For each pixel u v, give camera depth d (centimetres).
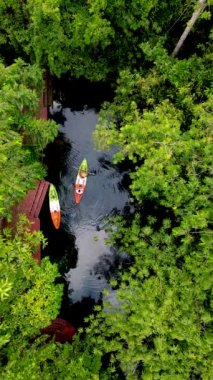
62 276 1597
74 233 1630
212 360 979
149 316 998
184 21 1416
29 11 1241
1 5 1267
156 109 1254
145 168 1120
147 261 1205
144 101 1460
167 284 1127
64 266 1600
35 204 1555
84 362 1125
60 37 1228
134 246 1333
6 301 973
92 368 1124
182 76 1277
